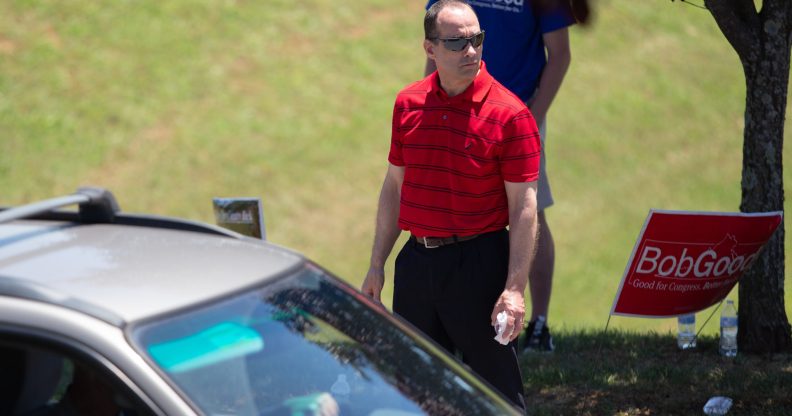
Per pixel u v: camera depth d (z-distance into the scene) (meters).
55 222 14.07
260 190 63.50
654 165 68.44
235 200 21.84
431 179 18.14
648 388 24.17
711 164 69.19
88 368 10.14
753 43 25.66
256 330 11.67
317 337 12.34
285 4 84.62
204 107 72.00
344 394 12.17
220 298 11.56
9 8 79.94
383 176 65.75
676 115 74.88
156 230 13.71
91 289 11.08
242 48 78.81
